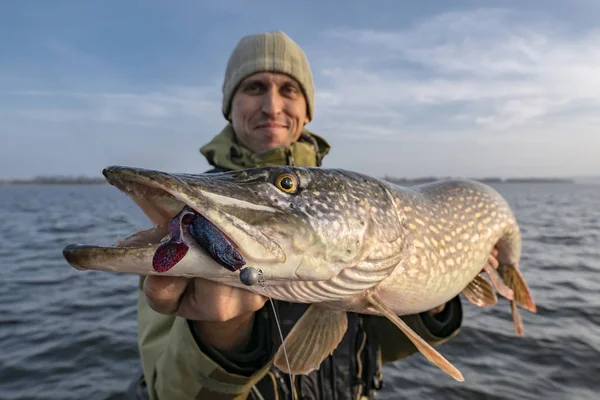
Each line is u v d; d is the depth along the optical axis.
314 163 0.69
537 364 1.03
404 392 0.92
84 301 1.51
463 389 0.92
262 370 0.38
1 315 1.35
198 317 0.34
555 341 1.16
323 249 0.40
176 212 0.35
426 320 0.58
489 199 0.66
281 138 0.66
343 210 0.43
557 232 3.77
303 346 0.45
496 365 1.03
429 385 0.95
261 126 0.66
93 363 1.04
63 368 1.01
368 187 0.48
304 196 0.41
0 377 0.96
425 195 0.58
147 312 0.49
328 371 0.48
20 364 1.02
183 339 0.37
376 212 0.46
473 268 0.61
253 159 0.61
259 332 0.42
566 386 0.93
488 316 1.37
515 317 0.73
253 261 0.35
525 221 4.98
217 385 0.36
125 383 0.95
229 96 0.69
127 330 1.24
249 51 0.65
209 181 0.38
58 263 2.20
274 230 0.37
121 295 1.59
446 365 0.40
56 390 0.92
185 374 0.37
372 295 0.46
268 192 0.40
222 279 0.33
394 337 0.59
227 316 0.34
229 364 0.37
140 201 0.34
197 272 0.32
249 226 0.35
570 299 1.55
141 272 0.30
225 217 0.34
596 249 2.75
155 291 0.32
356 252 0.43
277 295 0.40
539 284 1.78
